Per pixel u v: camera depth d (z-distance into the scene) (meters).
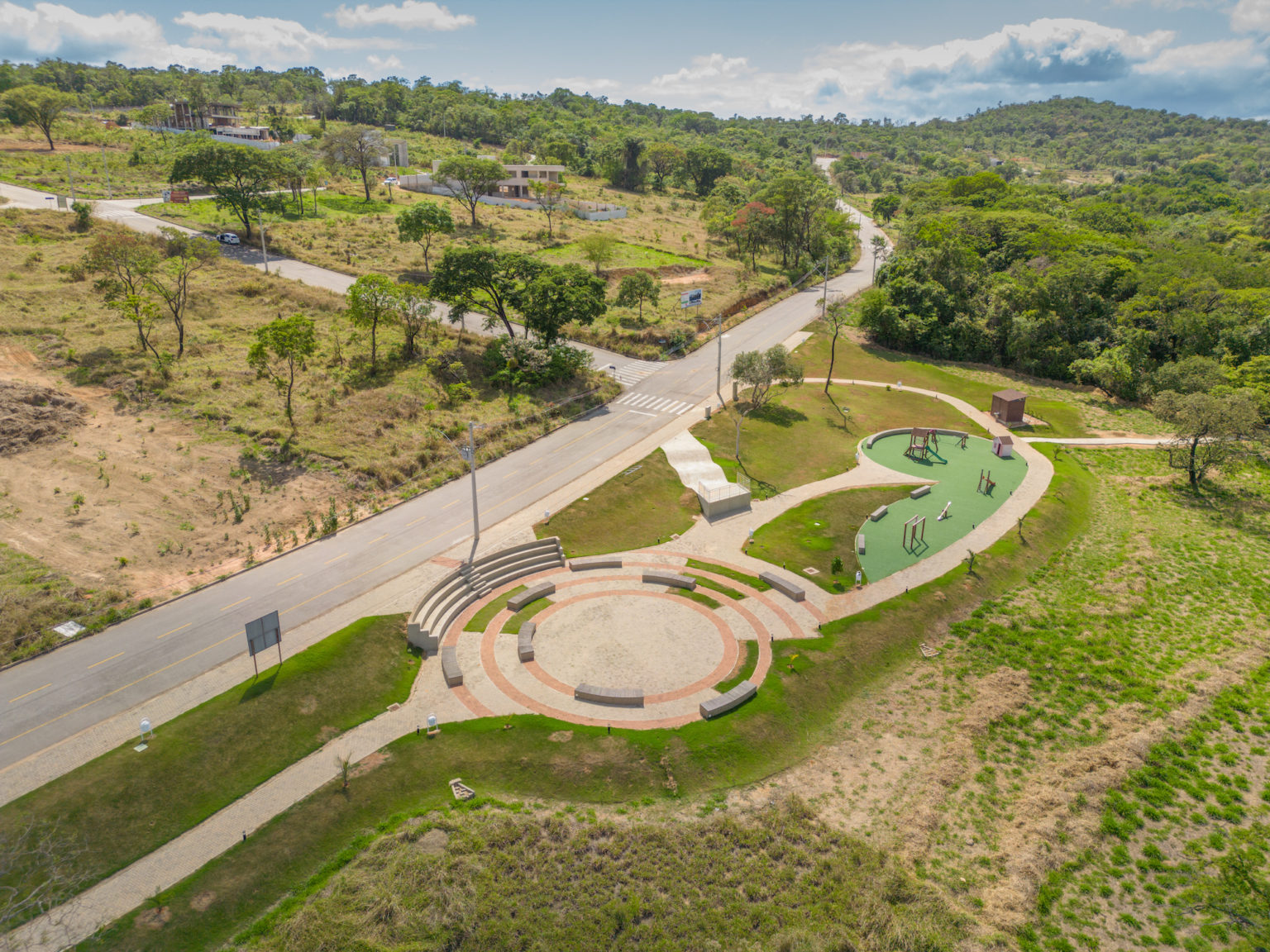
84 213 106.38
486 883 29.44
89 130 188.12
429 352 84.38
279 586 48.28
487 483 64.12
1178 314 99.19
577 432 75.56
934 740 39.28
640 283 106.50
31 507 52.28
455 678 41.00
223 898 28.64
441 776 34.94
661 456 70.88
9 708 37.00
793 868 30.91
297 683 39.28
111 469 57.81
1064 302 104.38
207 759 34.66
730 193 184.38
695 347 103.12
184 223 120.56
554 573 53.03
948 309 109.25
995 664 45.47
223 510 55.84
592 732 37.66
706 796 34.72
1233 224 173.75
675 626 46.97
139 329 76.12
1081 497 68.75
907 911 29.02
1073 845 32.91
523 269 86.38
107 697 38.03
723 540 58.56
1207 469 74.19
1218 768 37.38
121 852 30.22
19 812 31.14
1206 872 31.62
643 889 29.58
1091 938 28.77
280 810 32.69
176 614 45.00
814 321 116.88
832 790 35.66
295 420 67.62
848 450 77.12
